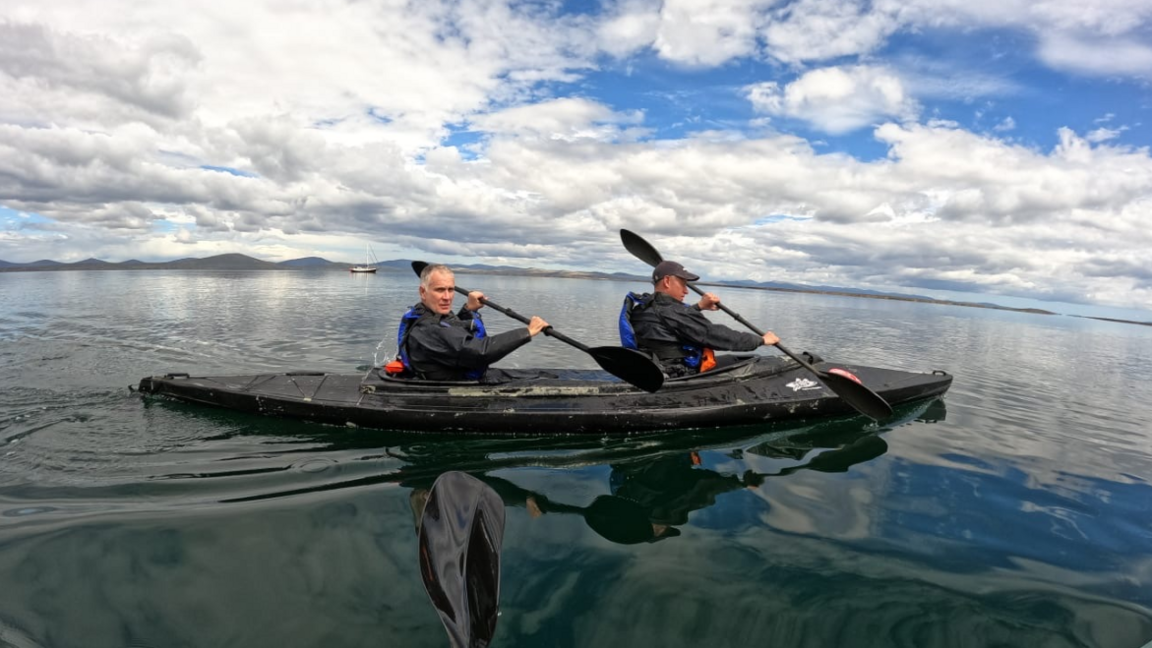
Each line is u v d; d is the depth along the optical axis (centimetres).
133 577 239
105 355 712
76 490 324
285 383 490
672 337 543
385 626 214
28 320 996
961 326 1766
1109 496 373
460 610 212
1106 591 258
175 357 716
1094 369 973
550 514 316
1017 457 446
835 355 965
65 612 215
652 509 327
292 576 244
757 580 254
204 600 226
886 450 449
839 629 223
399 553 266
